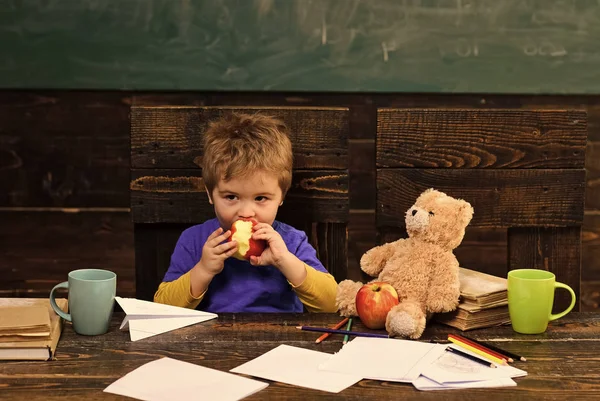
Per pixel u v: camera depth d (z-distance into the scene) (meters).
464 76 2.51
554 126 1.78
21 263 2.62
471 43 2.49
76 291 1.31
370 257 1.52
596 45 2.51
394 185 1.78
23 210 2.59
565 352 1.27
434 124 1.77
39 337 1.20
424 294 1.39
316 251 1.81
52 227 2.61
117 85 2.50
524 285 1.34
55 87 2.50
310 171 1.78
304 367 1.18
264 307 1.71
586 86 2.53
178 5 2.45
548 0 2.48
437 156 1.77
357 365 1.19
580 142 1.79
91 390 1.09
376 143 1.77
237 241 1.55
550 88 2.53
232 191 1.59
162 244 1.82
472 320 1.37
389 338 1.31
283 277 1.72
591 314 1.48
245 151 1.55
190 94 2.54
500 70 2.51
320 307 1.62
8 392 1.08
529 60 2.51
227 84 2.50
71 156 2.57
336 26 2.47
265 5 2.46
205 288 1.58
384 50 2.49
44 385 1.11
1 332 1.19
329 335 1.34
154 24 2.46
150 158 1.77
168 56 2.48
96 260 2.63
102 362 1.20
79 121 2.55
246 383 1.11
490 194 1.79
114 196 2.60
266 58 2.49
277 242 1.56
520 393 1.10
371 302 1.36
